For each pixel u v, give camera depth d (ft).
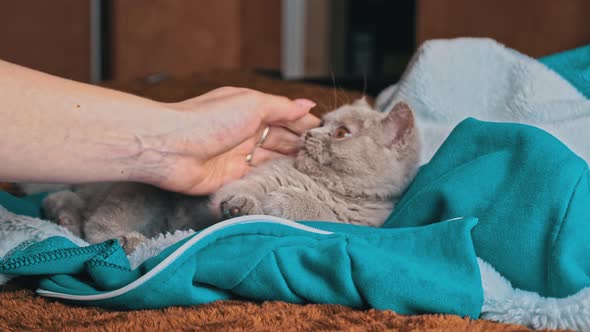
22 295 3.46
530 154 3.58
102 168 3.40
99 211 4.91
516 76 5.40
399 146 5.27
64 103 3.22
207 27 16.28
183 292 3.16
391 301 3.13
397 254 3.31
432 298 3.11
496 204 3.50
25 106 3.08
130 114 3.48
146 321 2.94
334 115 5.45
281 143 5.27
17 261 3.43
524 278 3.35
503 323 3.12
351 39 16.48
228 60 16.46
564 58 5.90
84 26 15.11
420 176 4.19
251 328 2.84
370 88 10.44
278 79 9.87
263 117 4.25
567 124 4.84
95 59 15.30
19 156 3.07
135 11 15.71
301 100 4.71
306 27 16.48
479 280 3.18
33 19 14.42
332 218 4.85
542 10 11.30
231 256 3.33
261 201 4.70
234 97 4.03
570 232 3.26
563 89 5.36
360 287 3.17
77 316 3.10
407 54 15.78
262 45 16.60
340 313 3.05
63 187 5.72
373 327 2.84
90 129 3.30
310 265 3.28
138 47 15.85
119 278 3.35
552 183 3.39
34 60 14.49
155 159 3.62
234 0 16.26
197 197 4.81
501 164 3.67
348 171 5.10
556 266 3.21
